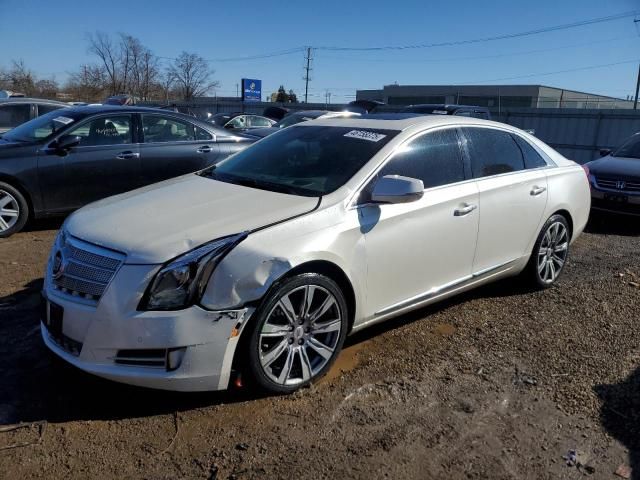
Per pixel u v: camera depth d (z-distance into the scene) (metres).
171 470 2.66
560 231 5.27
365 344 4.01
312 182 3.72
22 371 3.49
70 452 2.77
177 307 2.88
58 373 3.48
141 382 2.90
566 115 23.11
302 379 3.34
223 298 2.92
